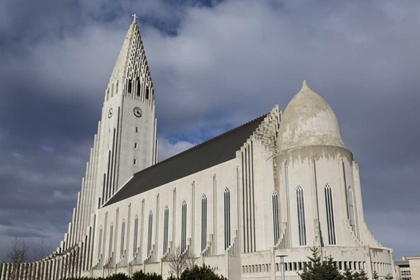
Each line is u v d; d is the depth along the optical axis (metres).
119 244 106.81
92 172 132.50
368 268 59.75
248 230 71.81
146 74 145.12
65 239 128.88
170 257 81.88
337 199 66.44
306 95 75.75
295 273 60.03
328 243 63.88
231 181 76.00
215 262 70.31
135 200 104.94
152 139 138.88
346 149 70.94
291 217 67.12
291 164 69.56
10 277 113.38
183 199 87.56
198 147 103.06
